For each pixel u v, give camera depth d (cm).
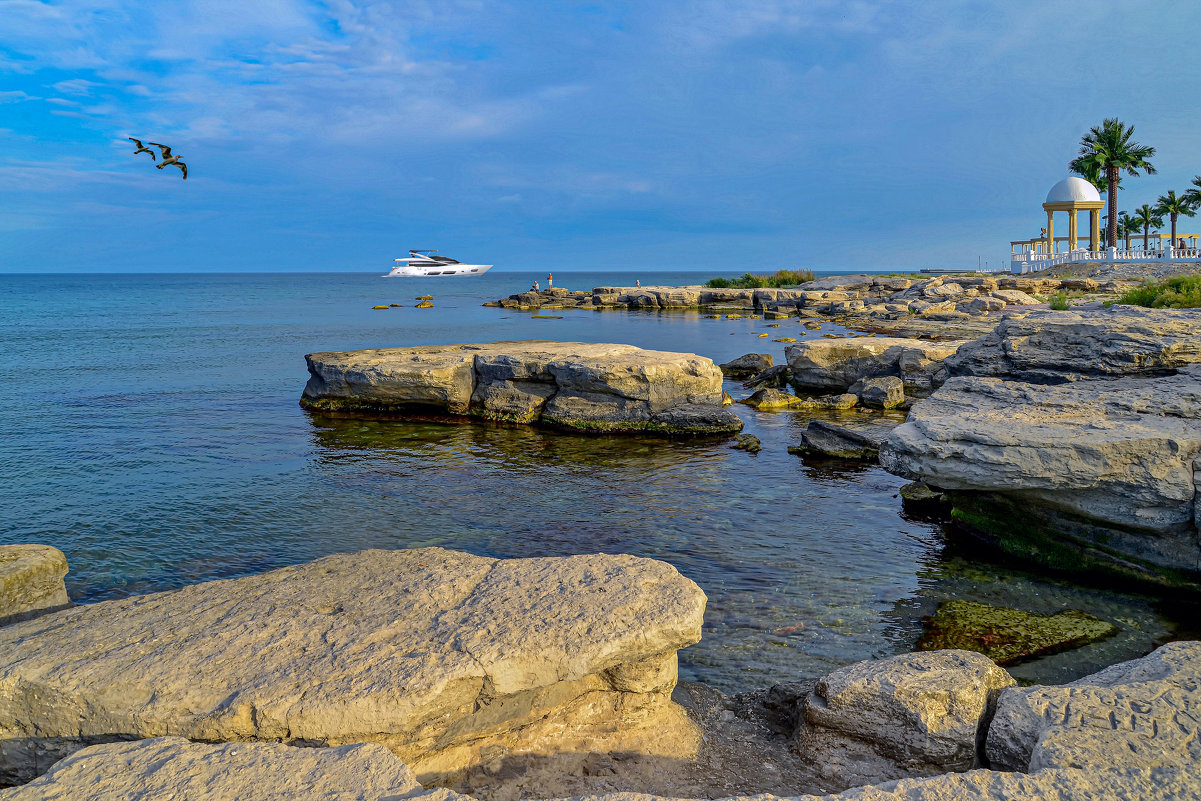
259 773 534
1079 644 1047
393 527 1549
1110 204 7938
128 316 7475
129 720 618
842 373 3080
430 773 664
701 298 8444
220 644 699
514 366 2617
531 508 1673
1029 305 5425
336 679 639
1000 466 1254
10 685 641
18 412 2661
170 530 1522
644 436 2416
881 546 1441
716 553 1405
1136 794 517
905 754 688
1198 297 2870
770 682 952
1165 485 1152
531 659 671
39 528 1526
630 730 757
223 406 2809
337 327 6125
